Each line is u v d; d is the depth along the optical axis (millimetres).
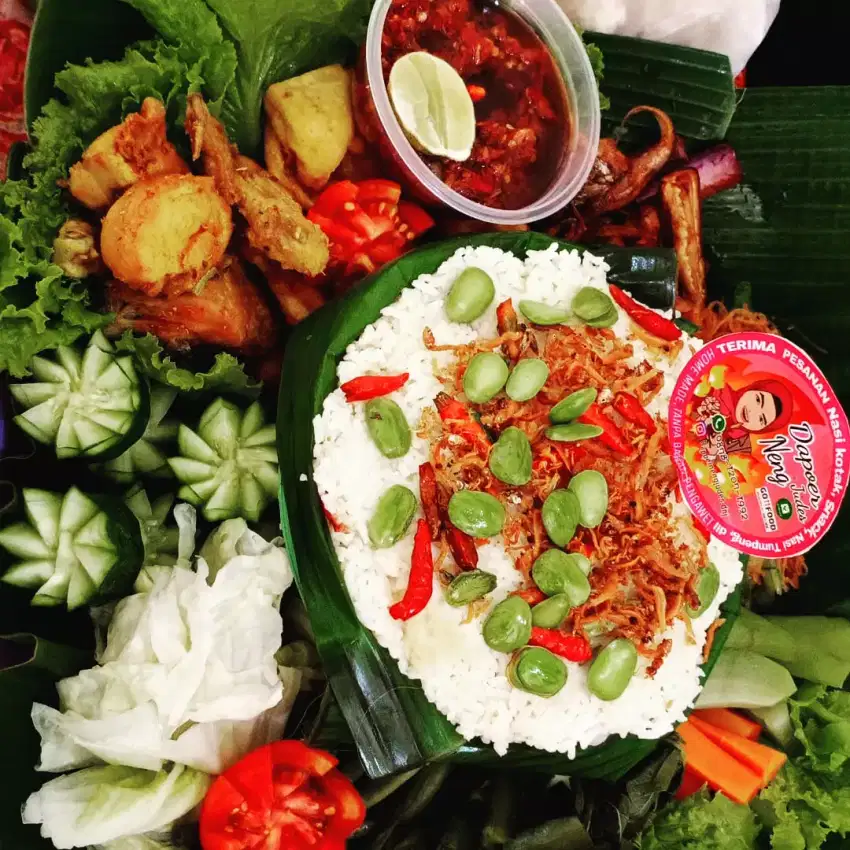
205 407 377
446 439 332
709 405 357
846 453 359
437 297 349
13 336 337
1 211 341
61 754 333
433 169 380
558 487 343
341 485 331
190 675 331
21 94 378
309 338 353
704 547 366
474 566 329
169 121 356
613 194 437
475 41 384
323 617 336
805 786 413
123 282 342
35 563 338
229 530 361
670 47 432
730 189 459
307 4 360
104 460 357
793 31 489
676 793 398
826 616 442
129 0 337
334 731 357
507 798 375
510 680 330
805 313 468
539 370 335
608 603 340
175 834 348
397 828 371
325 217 378
